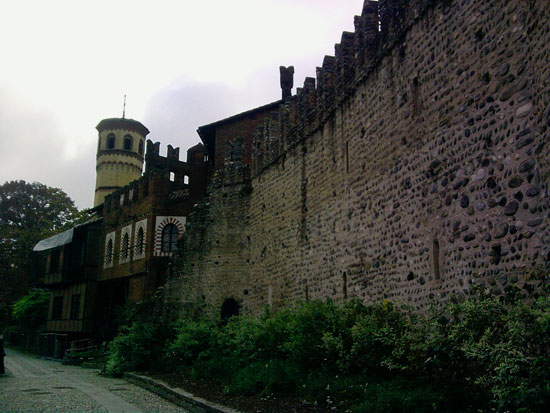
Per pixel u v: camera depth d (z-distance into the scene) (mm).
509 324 6660
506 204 9094
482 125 9953
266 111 31766
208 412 10898
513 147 9016
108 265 38344
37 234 59750
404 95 13164
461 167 10547
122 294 38281
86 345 36188
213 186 26906
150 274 32469
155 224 33281
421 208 12039
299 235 19953
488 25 10000
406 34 13234
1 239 59531
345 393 9578
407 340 8945
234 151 26938
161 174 33969
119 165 62938
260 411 9898
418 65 12562
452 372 8008
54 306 44219
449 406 7695
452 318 9992
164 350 20141
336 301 16531
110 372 21000
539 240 8188
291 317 14359
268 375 12016
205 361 16594
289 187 21281
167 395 13891
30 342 46938
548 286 7504
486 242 9555
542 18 8250
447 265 10781
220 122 32125
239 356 15188
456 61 11000
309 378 11172
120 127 63875
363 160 15305
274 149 23141
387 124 13984
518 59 9039
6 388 16312
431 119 11828
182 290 26156
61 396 14141
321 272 17828
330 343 11016
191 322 20719
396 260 13047
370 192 14734
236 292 24719
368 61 15367
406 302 12398
